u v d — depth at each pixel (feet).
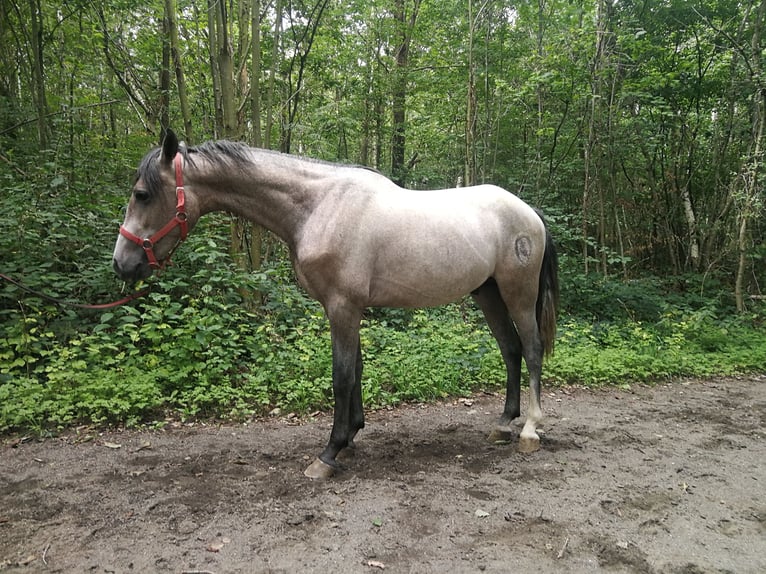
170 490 8.03
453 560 6.24
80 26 22.99
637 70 29.35
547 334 10.87
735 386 17.62
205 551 6.31
